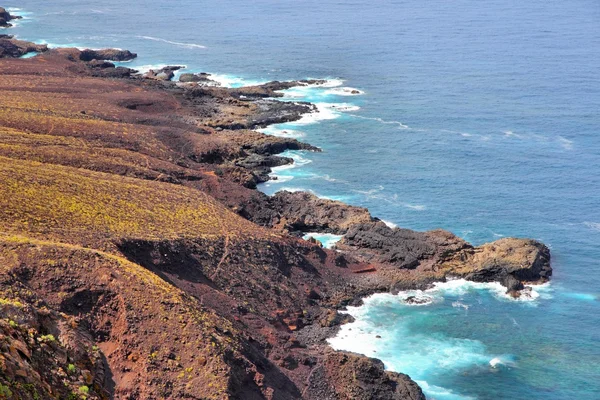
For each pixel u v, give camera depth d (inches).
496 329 3816.4
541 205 5305.1
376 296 4114.2
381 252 4522.6
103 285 2984.7
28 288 2849.4
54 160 4761.3
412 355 3582.7
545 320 3905.0
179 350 2847.0
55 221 3553.2
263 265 3961.6
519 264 4261.8
